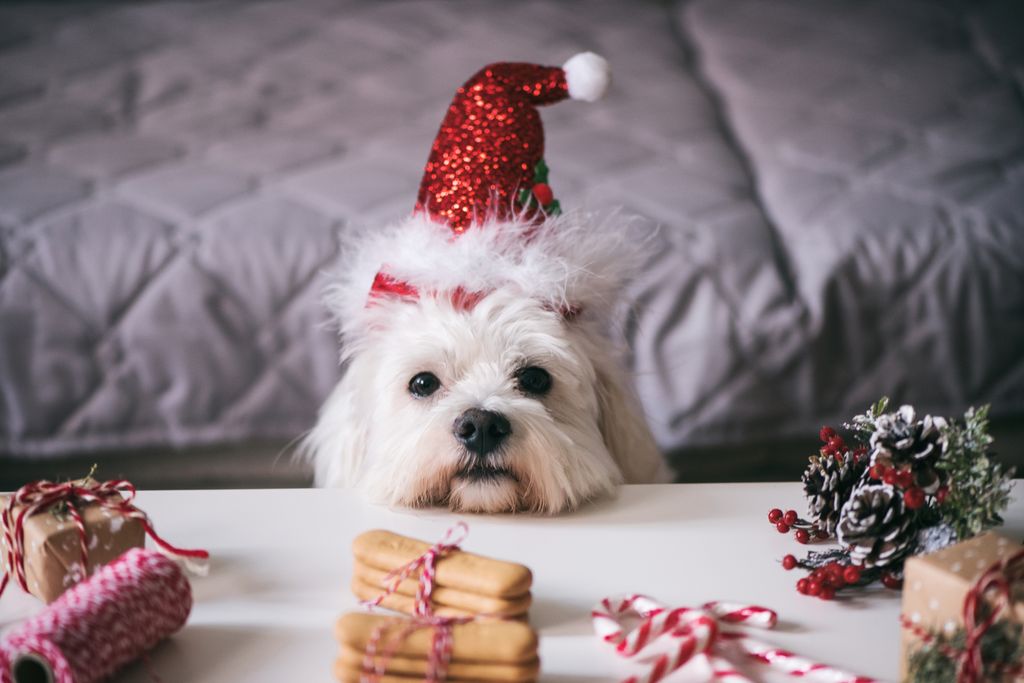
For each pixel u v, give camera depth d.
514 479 1.02
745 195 2.03
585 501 1.06
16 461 1.92
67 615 0.68
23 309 1.86
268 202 1.98
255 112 2.34
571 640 0.79
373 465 1.08
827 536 0.95
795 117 2.32
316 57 2.58
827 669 0.73
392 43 2.65
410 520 1.01
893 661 0.76
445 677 0.68
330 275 1.28
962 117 2.28
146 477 1.98
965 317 1.92
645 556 0.93
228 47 2.61
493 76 1.12
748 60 2.61
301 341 1.90
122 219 1.93
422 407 1.09
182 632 0.79
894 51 2.60
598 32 2.72
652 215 1.96
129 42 2.62
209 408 1.91
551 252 1.10
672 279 1.89
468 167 1.11
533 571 0.90
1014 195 2.00
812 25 2.77
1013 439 2.02
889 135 2.22
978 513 0.78
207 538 0.96
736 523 1.00
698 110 2.35
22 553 0.81
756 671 0.75
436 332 1.07
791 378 1.91
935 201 2.00
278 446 1.97
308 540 0.96
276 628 0.80
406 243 1.09
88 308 1.88
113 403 1.89
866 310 1.91
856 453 0.91
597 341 1.19
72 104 2.33
